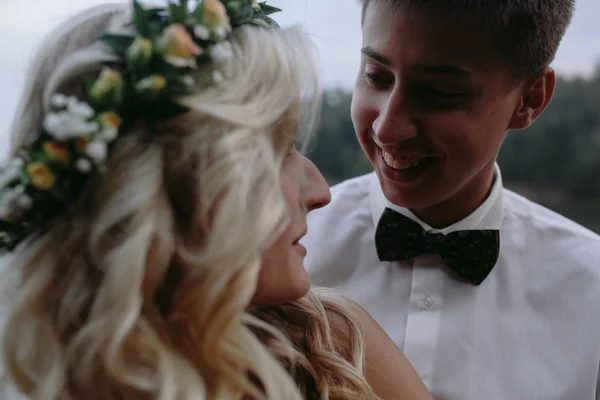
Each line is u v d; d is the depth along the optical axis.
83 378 0.73
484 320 1.20
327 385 0.92
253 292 0.82
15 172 0.70
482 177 1.17
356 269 1.32
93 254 0.73
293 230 0.85
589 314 1.18
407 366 1.04
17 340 0.76
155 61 0.72
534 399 1.15
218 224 0.74
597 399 1.17
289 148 0.86
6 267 0.77
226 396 0.77
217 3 0.77
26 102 0.81
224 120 0.75
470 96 1.00
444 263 1.23
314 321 1.00
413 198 1.09
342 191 1.40
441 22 0.94
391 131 1.01
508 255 1.24
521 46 1.00
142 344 0.74
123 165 0.73
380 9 1.00
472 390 1.17
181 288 0.77
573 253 1.23
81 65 0.75
